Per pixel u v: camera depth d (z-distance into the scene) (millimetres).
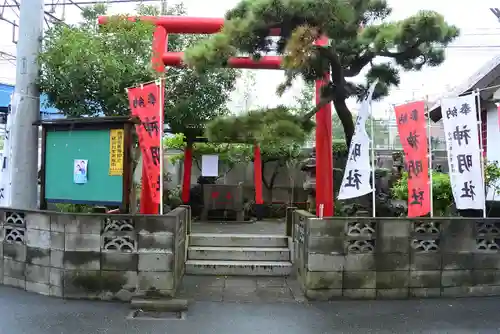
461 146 6879
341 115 8289
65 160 7055
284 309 6324
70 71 8094
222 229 12008
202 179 15508
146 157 6867
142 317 5887
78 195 6949
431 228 6953
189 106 10984
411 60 7996
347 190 6941
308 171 13023
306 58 6742
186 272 8195
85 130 6973
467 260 7012
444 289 6957
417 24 6738
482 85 9422
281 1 6445
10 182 8109
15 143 8086
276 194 17469
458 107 6934
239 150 16047
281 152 16359
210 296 6906
